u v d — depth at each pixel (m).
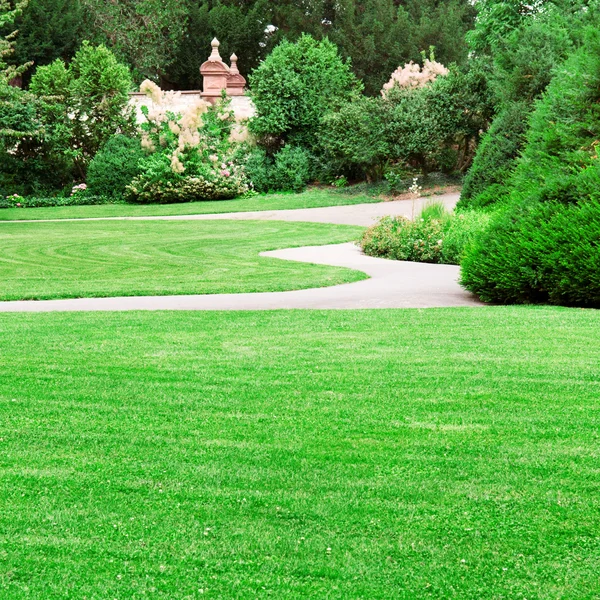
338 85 37.38
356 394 5.89
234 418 5.36
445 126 32.12
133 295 12.02
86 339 8.08
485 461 4.52
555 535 3.64
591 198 10.74
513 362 6.80
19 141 35.91
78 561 3.43
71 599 3.14
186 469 4.45
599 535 3.64
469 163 33.75
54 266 16.05
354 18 56.00
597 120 13.26
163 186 34.47
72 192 36.25
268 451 4.72
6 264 16.42
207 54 54.62
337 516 3.85
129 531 3.71
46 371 6.70
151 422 5.30
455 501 4.00
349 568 3.37
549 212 11.09
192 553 3.50
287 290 12.22
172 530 3.72
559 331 8.23
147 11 52.59
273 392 5.97
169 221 27.00
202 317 9.45
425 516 3.84
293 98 36.28
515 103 20.48
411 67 34.75
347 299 11.07
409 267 14.84
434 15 57.50
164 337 8.16
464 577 3.29
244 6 58.16
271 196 34.69
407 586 3.23
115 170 35.34
